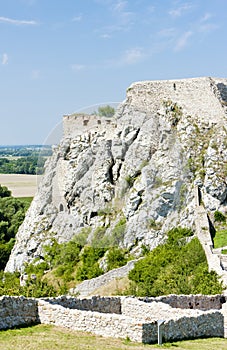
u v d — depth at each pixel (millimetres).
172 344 25859
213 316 29750
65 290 52875
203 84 100438
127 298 32406
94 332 26672
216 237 77312
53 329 27266
